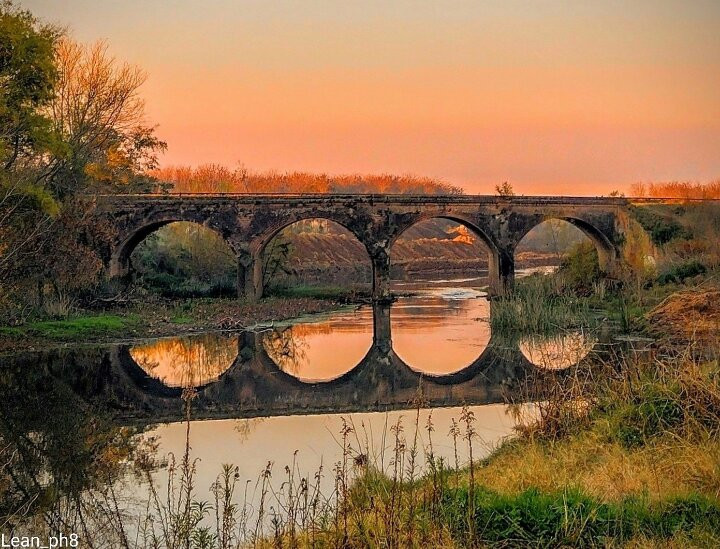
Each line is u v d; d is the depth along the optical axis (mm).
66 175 39594
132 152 53250
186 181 110688
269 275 60594
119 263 49438
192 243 59688
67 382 24875
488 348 31703
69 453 16062
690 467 10688
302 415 20047
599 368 21234
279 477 13422
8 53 31812
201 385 25188
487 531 8945
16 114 31891
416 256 121438
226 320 40375
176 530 9570
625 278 47438
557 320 36594
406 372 27312
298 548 9234
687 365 14469
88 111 42719
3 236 32031
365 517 9711
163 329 37688
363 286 69562
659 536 8492
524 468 11812
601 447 12898
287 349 32938
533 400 19391
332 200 52062
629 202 55000
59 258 36781
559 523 8891
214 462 14852
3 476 14328
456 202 53625
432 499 9695
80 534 10898
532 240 128750
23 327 34312
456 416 18828
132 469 14547
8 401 21797
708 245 46656
